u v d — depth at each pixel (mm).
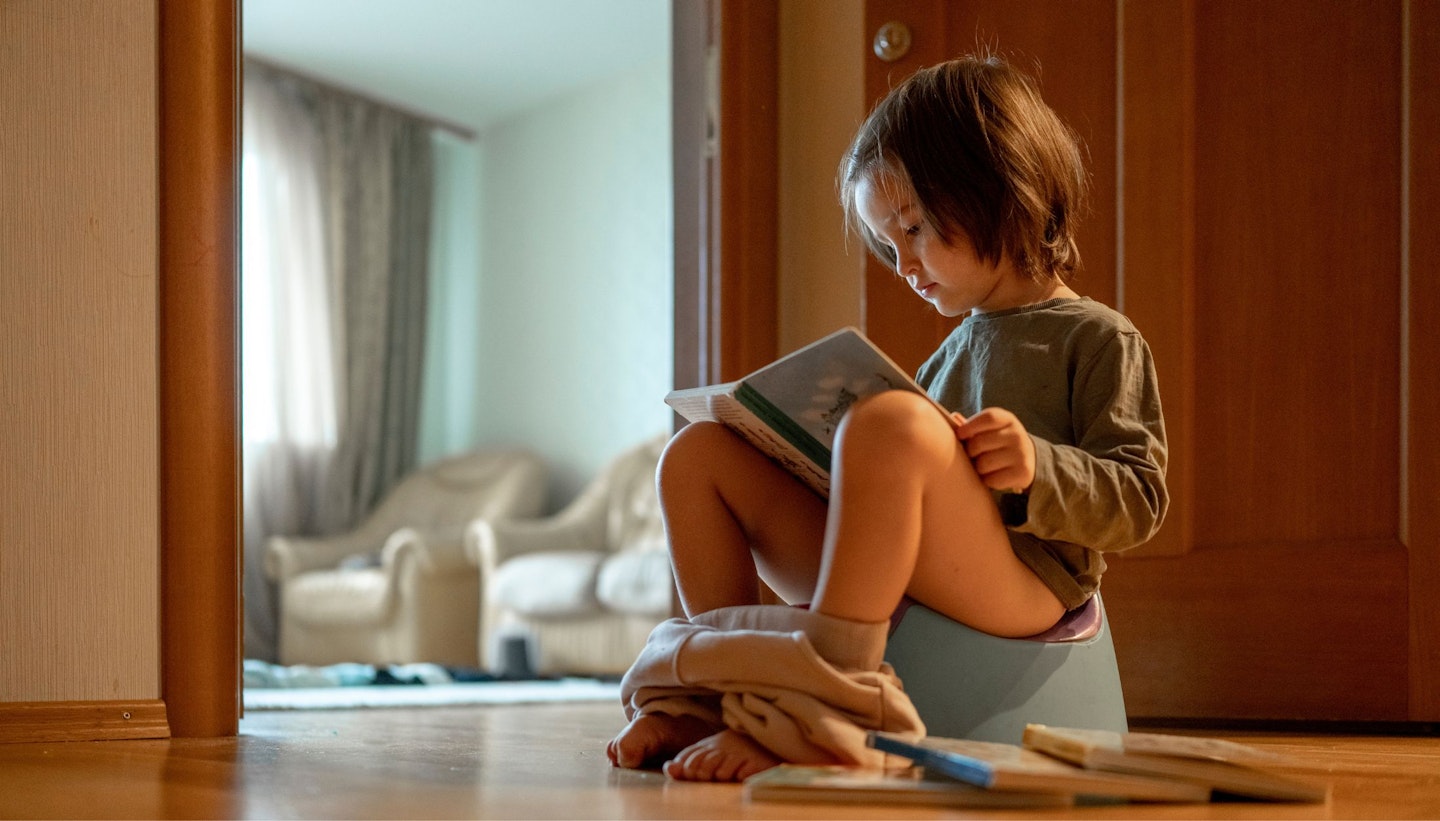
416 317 6129
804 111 2086
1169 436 1825
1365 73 1758
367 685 3215
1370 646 1708
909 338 1942
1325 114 1778
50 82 1463
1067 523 1043
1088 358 1157
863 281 1968
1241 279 1812
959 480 1003
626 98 5715
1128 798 842
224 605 1499
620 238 5688
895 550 958
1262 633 1765
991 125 1194
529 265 6051
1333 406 1756
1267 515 1781
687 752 983
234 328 1542
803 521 1150
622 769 1056
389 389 5992
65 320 1452
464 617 4605
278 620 5398
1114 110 1885
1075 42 1906
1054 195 1236
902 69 1974
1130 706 1832
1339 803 867
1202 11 1853
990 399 1192
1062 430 1160
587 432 5746
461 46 5473
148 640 1469
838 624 965
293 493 5566
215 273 1525
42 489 1428
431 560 4484
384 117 6012
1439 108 1701
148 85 1516
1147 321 1845
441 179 6320
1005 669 1086
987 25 1948
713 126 2078
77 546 1439
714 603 1123
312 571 5023
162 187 1514
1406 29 1729
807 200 2072
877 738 906
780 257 2086
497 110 6160
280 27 5289
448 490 5473
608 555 4758
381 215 5965
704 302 2068
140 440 1483
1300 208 1787
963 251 1198
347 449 5770
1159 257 1843
